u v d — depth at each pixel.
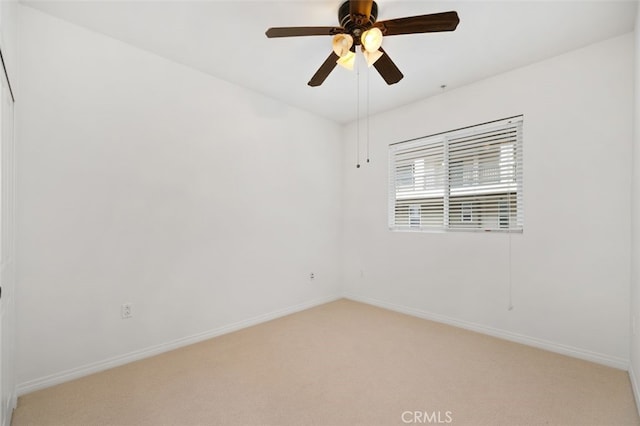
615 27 2.18
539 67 2.66
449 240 3.23
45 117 2.04
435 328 3.10
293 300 3.64
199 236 2.82
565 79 2.52
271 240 3.42
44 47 2.04
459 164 3.21
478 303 3.00
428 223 3.46
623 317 2.24
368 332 2.99
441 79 2.99
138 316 2.44
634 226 2.10
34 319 1.99
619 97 2.28
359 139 4.12
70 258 2.13
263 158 3.35
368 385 2.03
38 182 2.01
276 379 2.11
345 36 1.86
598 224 2.36
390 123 3.78
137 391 1.97
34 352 1.98
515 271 2.78
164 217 2.60
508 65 2.72
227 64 2.74
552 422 1.67
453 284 3.19
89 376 2.16
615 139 2.29
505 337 2.82
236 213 3.10
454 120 3.20
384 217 3.83
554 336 2.55
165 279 2.59
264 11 2.06
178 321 2.66
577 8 1.99
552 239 2.57
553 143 2.57
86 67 2.22
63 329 2.10
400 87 3.16
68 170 2.13
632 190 2.19
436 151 3.40
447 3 1.95
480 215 3.05
